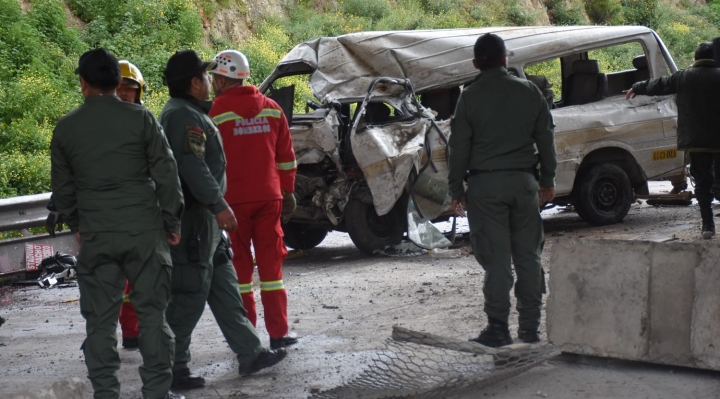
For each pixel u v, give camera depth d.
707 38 41.16
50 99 16.75
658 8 42.09
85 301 4.02
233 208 5.36
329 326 6.12
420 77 9.91
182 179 4.52
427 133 9.55
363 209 9.54
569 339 4.72
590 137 10.20
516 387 4.34
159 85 19.70
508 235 4.93
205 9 24.44
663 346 4.45
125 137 3.93
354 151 9.19
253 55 22.81
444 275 8.00
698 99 7.92
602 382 4.35
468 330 5.66
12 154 14.52
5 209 9.48
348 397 4.12
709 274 4.29
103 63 3.97
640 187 10.80
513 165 4.89
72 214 4.08
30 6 19.83
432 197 9.52
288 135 5.61
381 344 5.46
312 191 9.62
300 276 8.62
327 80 9.95
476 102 4.90
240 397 4.51
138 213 3.95
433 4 33.00
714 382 4.24
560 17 38.66
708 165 8.18
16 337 6.46
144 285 4.00
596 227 10.52
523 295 5.04
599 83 10.66
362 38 10.02
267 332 6.14
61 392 3.54
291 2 28.69
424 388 4.15
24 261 9.69
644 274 4.51
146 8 21.97
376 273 8.38
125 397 4.62
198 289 4.62
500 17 35.19
